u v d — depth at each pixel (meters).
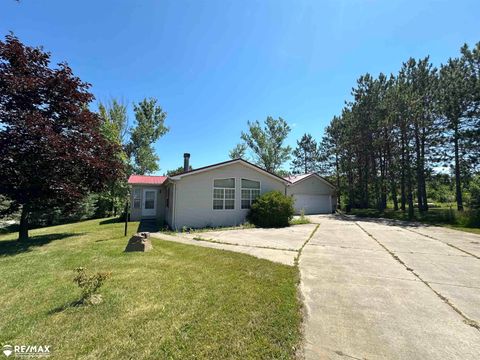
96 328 2.71
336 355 2.30
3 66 7.87
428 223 14.46
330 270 5.09
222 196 13.28
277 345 2.43
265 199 13.38
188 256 6.14
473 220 12.74
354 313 3.19
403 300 3.62
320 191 24.80
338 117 27.94
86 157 8.55
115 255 6.22
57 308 3.21
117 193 17.81
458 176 16.25
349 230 11.62
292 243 8.16
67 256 6.14
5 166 7.83
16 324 2.80
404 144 17.83
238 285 4.05
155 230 11.59
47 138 7.61
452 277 4.69
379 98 20.12
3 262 5.64
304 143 39.34
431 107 16.08
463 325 2.91
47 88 8.55
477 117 14.27
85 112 9.42
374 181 21.34
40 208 9.35
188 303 3.34
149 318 2.93
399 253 6.72
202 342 2.45
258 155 32.41
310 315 3.12
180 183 12.19
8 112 7.80
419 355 2.32
